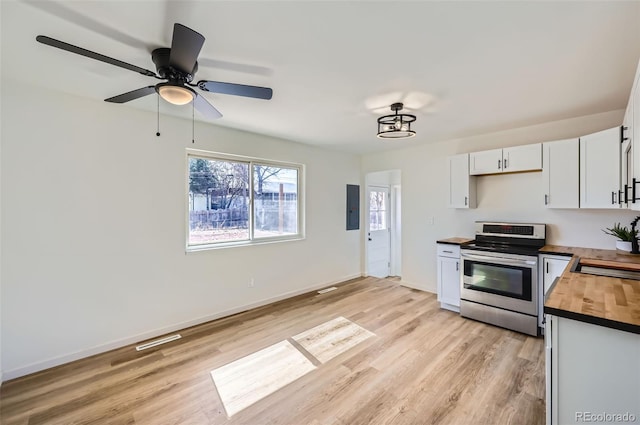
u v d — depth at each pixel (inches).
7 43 68.3
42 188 95.7
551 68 80.3
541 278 117.6
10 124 90.3
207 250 135.6
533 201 138.9
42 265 96.0
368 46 69.4
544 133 133.7
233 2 53.8
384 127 136.3
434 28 62.3
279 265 165.8
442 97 101.3
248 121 130.5
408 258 190.4
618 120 115.7
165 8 55.5
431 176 177.2
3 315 89.8
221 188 145.2
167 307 123.4
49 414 75.5
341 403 79.2
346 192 207.3
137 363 99.7
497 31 63.4
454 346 110.0
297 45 68.9
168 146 123.3
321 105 109.1
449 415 74.2
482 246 134.9
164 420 73.5
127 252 113.1
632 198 77.0
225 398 81.6
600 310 51.8
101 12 56.7
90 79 88.7
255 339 117.0
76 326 102.3
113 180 109.6
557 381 54.5
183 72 68.0
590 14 57.2
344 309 150.3
